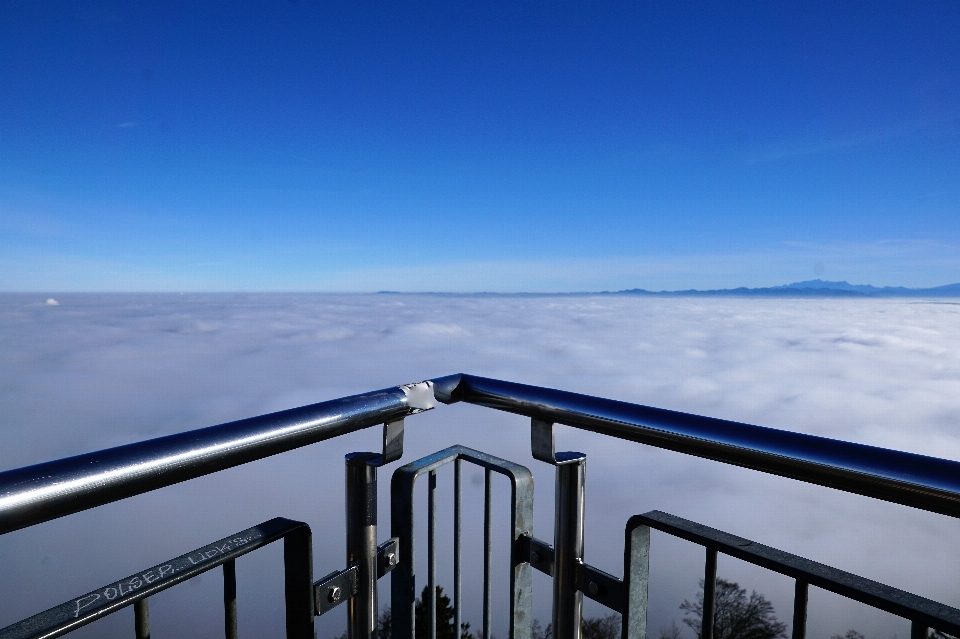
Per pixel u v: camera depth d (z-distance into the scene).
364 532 1.09
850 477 0.72
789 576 0.78
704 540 0.87
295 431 0.89
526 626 1.17
